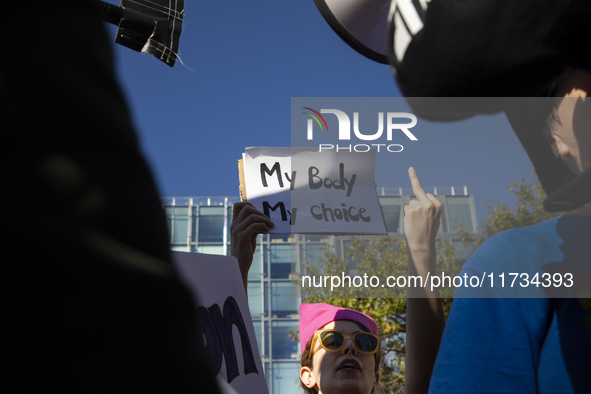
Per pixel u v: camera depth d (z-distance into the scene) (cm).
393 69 47
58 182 19
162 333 21
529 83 41
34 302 18
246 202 200
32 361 18
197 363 22
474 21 40
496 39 39
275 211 199
